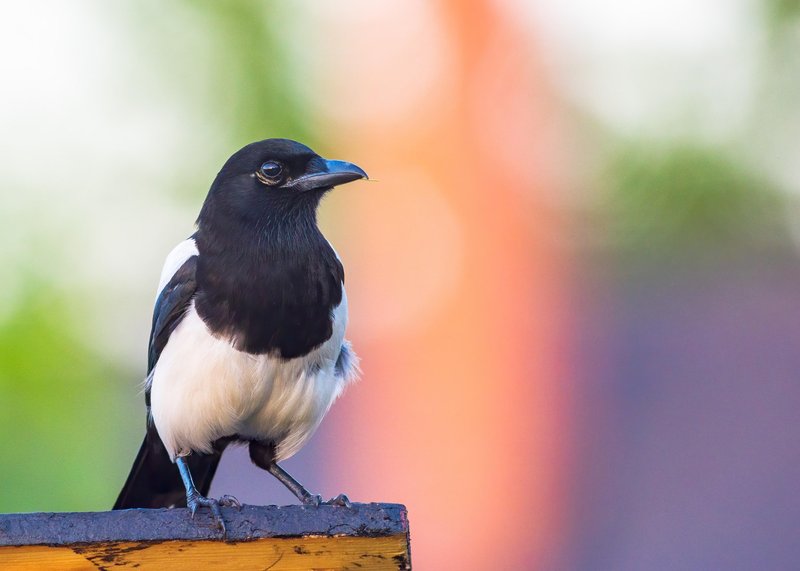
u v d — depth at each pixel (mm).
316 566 6848
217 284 8320
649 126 15078
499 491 15258
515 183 15883
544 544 14922
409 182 15820
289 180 8562
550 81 15828
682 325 15711
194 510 6832
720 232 15156
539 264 15867
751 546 14242
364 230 15742
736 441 14914
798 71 14648
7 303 11844
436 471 15242
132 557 6789
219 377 8289
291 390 8453
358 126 15164
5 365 11430
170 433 8594
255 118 13680
